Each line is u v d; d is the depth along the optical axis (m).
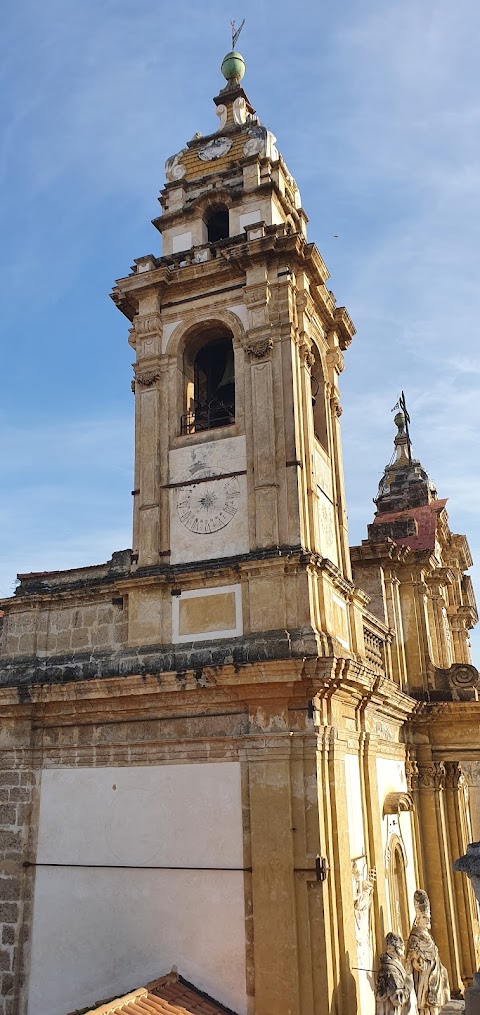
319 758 17.95
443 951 27.62
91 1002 18.36
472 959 29.00
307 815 17.59
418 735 29.78
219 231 26.50
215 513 21.14
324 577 20.16
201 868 18.22
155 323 23.53
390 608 30.92
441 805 30.06
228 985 17.23
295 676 17.97
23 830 20.27
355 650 22.38
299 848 17.42
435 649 34.06
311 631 18.72
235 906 17.66
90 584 21.81
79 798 20.09
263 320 21.98
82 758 20.34
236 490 21.11
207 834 18.41
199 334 23.81
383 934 20.89
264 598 19.36
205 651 19.59
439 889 28.23
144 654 20.22
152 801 19.22
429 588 34.84
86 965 18.70
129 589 21.06
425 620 31.84
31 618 22.19
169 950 17.97
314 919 16.97
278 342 21.86
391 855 24.33
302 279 22.81
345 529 24.36
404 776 27.95
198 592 20.41
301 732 18.02
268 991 16.73
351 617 22.75
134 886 18.80
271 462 20.61
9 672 21.66
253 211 24.45
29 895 19.86
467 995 12.02
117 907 18.81
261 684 18.27
